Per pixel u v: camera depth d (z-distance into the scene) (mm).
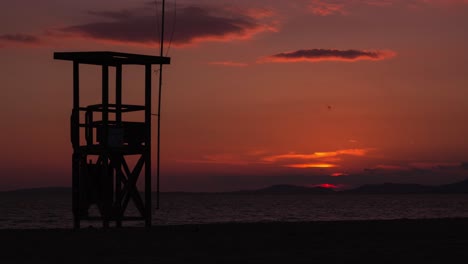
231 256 20391
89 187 32062
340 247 22859
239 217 141500
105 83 32781
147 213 32281
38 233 27062
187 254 20812
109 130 31312
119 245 22938
